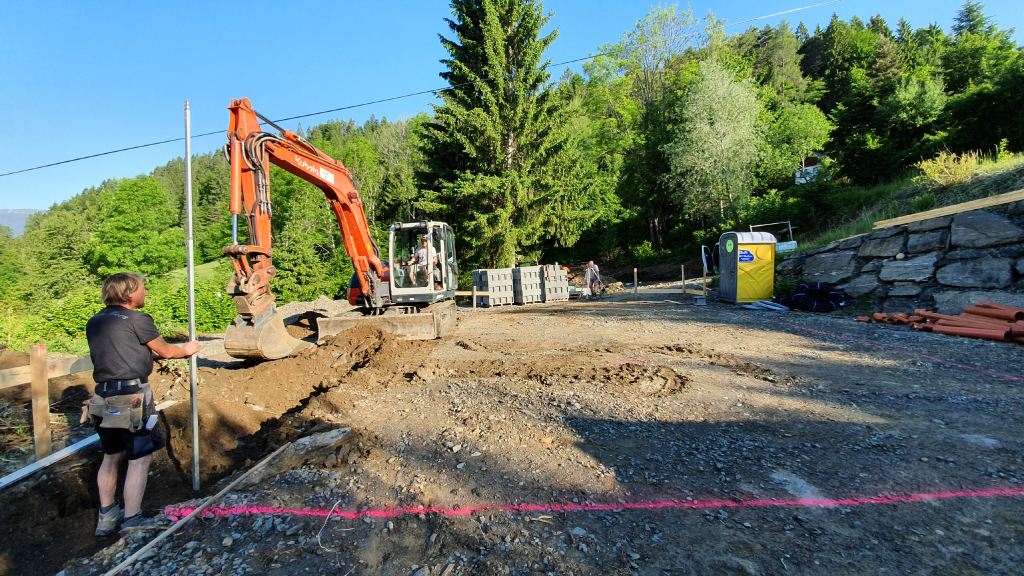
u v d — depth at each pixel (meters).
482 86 21.14
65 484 3.49
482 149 21.41
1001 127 17.73
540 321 11.71
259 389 5.68
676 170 27.94
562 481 3.43
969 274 9.03
